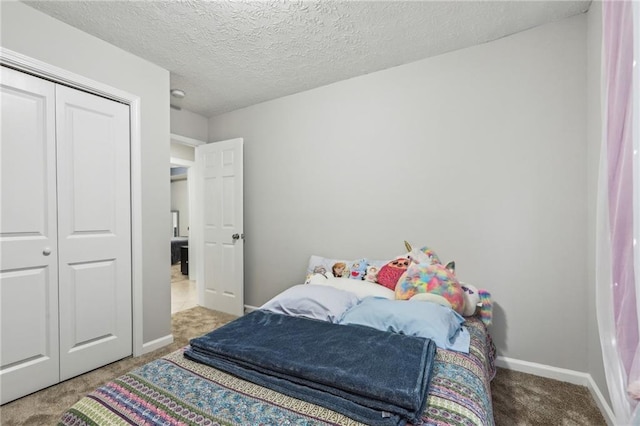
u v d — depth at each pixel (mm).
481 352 1381
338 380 977
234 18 1832
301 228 2932
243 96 3020
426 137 2307
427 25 1905
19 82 1698
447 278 1799
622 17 943
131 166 2229
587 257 1814
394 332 1465
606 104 1043
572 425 1506
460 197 2186
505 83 2035
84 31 1947
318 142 2814
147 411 898
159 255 2396
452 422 851
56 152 1845
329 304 1709
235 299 3238
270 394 994
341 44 2113
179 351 1342
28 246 1731
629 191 920
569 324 1876
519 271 2004
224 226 3346
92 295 2008
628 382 923
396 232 2434
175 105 3242
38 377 1764
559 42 1878
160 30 1945
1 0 1617
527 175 1978
